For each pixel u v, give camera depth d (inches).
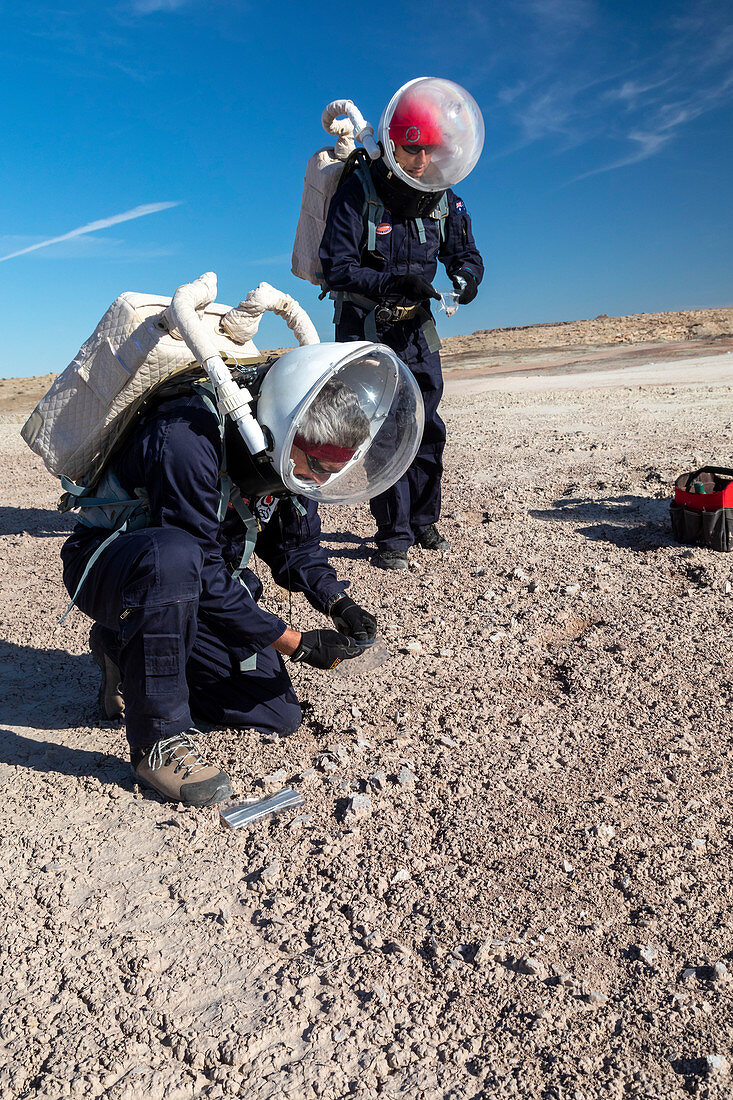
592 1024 71.1
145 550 94.0
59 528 246.5
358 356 91.7
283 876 89.7
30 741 119.9
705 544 189.2
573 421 391.2
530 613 159.0
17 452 410.9
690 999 73.1
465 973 76.3
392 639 150.1
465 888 87.0
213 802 102.7
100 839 96.8
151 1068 67.3
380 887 87.3
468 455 318.7
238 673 115.2
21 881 89.7
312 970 76.9
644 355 786.2
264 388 94.7
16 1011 73.0
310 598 115.1
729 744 112.1
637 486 249.1
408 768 108.4
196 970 77.3
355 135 167.8
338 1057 68.3
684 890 86.0
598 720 119.7
